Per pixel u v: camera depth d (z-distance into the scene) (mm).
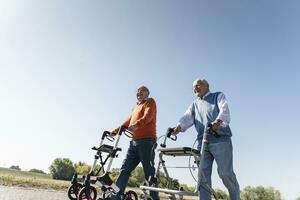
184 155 4531
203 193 4438
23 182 10516
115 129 6398
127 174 5785
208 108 4895
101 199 5207
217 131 4602
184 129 5117
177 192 4152
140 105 6004
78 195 5340
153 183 4812
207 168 4676
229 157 4582
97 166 6410
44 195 7664
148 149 5680
